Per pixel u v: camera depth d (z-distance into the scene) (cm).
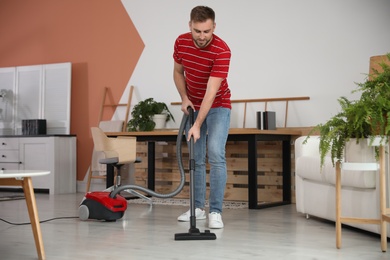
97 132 491
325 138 289
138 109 627
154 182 610
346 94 542
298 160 420
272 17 583
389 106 267
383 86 280
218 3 615
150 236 338
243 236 334
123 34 682
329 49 552
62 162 680
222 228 368
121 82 681
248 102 594
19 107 735
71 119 711
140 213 459
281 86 576
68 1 721
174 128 638
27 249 297
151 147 608
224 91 366
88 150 700
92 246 304
